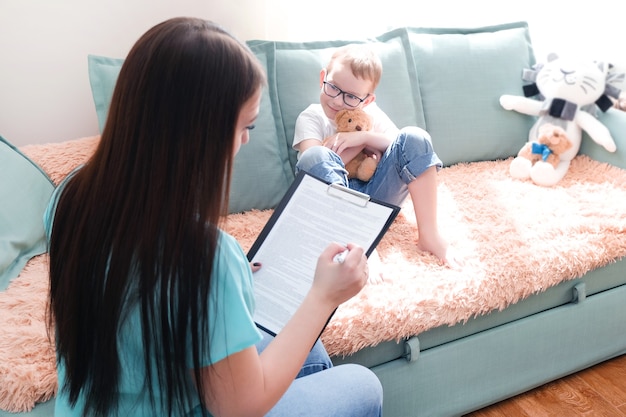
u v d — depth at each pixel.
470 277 1.42
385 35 2.00
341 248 0.85
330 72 1.64
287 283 0.99
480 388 1.50
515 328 1.50
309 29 2.02
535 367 1.57
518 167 1.97
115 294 0.69
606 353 1.70
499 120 2.10
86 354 0.74
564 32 2.40
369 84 1.62
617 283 1.67
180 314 0.69
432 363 1.40
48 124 1.85
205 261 0.68
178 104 0.66
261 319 0.96
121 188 0.68
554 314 1.56
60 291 0.73
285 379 0.78
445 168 2.06
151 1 1.81
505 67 2.11
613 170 1.98
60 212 0.74
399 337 1.31
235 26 1.91
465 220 1.70
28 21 1.72
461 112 2.05
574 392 1.63
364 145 1.64
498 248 1.53
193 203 0.68
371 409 0.96
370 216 1.04
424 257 1.52
